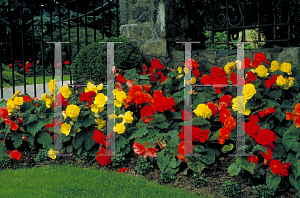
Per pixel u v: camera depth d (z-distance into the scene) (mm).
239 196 2723
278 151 2861
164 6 4969
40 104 4180
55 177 3016
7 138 3855
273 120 3057
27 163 3611
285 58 4172
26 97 4043
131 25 5457
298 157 2746
